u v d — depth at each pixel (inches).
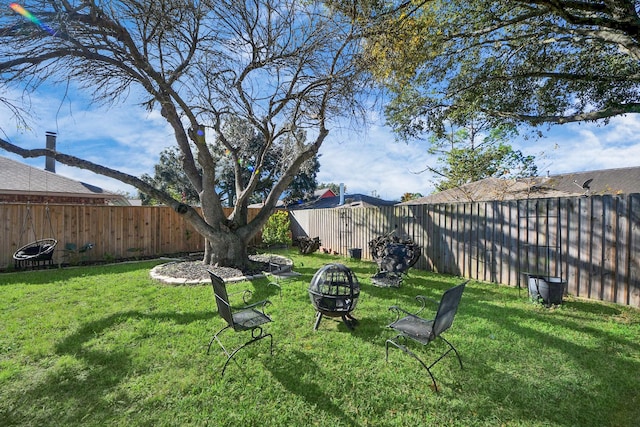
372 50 215.6
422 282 251.3
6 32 161.3
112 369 111.2
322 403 92.7
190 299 194.4
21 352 123.6
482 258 259.3
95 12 180.5
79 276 263.4
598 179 566.9
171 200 256.7
